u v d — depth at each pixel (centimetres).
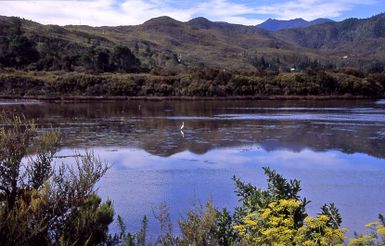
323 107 6031
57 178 866
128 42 16125
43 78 7750
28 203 791
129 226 1280
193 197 1600
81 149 2638
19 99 6956
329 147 2719
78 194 809
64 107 5947
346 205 1511
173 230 1211
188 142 2925
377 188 1739
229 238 682
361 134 3297
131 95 7719
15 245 670
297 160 2303
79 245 760
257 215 614
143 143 2889
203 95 7756
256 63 16200
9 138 852
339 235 534
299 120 4284
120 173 1980
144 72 9850
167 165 2166
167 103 6806
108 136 3209
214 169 2075
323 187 1752
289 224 568
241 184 777
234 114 4972
